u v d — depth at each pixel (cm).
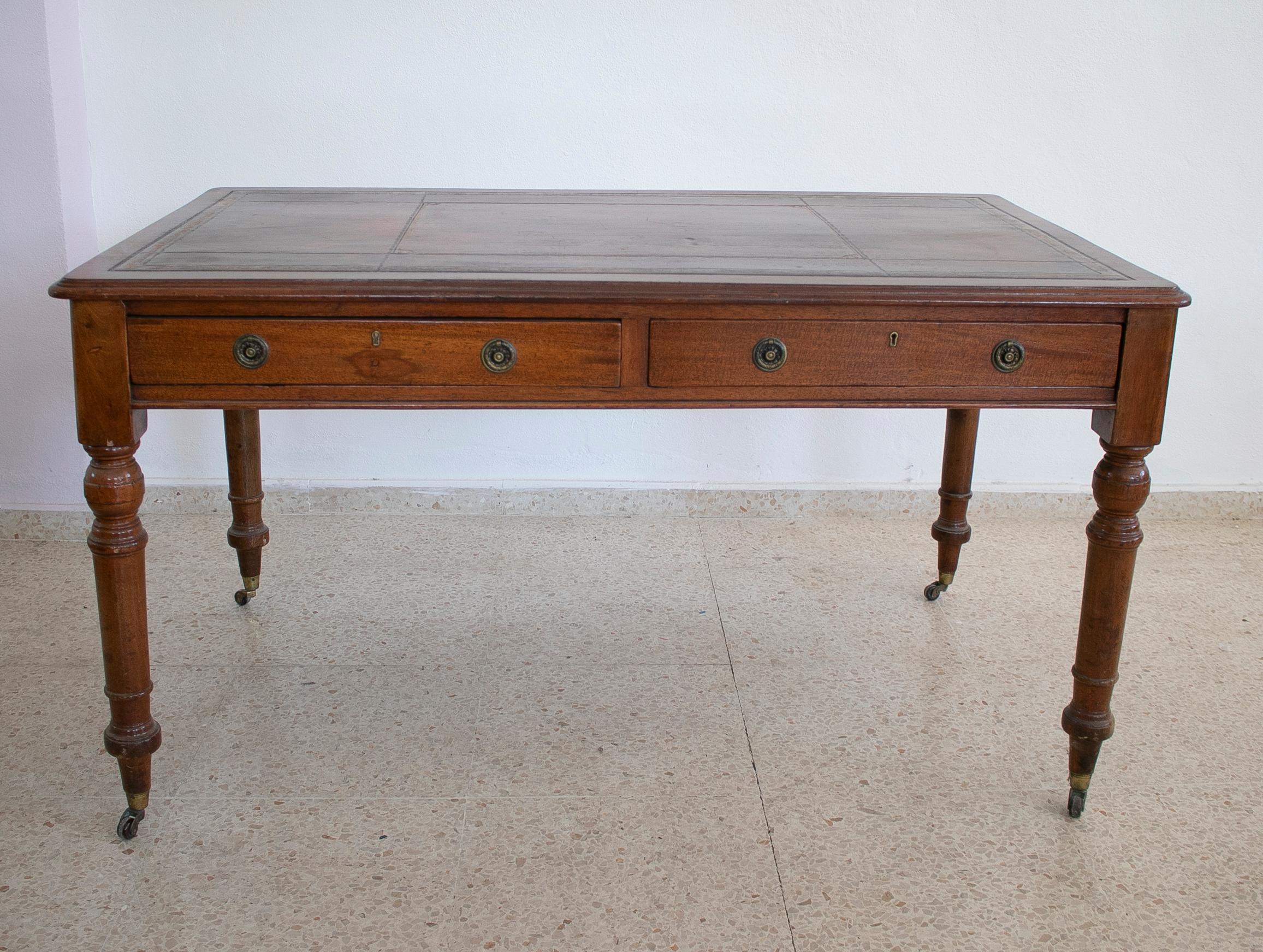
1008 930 176
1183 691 244
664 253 200
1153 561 305
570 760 217
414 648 256
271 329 178
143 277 175
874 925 176
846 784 211
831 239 214
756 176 306
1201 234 311
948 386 188
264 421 317
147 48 287
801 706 236
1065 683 247
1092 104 302
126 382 178
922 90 300
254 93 293
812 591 287
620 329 183
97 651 251
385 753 218
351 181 301
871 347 185
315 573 290
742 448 327
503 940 172
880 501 330
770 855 192
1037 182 308
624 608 277
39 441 302
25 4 271
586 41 293
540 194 255
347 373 182
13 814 198
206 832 195
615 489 327
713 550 309
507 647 257
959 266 196
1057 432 327
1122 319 185
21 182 283
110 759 215
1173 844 196
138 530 185
